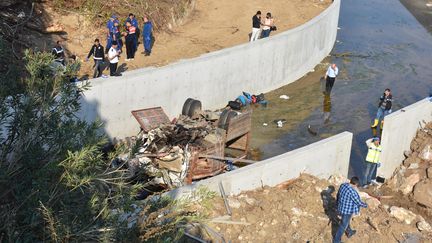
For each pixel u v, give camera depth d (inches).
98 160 343.0
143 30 938.1
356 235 563.8
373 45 1332.4
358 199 521.7
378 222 592.7
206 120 768.3
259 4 1295.5
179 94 871.7
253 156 790.5
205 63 896.3
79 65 369.1
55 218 294.2
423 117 842.8
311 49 1155.3
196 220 400.8
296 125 909.2
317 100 1021.8
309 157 661.9
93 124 361.1
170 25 1085.1
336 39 1353.3
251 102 982.4
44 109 343.9
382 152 767.7
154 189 631.2
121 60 924.0
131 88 794.8
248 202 576.1
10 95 349.7
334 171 709.9
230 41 1066.1
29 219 295.6
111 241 313.1
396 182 768.3
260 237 532.1
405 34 1424.7
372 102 1024.9
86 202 320.2
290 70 1091.9
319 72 1166.3
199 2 1253.1
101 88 755.4
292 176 649.6
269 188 615.2
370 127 922.1
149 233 317.1
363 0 1712.6
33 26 896.3
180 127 693.9
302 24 1191.6
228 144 800.9
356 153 834.2
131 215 368.2
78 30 957.8
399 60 1250.0
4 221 294.8
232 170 645.3
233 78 960.3
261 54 1000.9
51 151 336.5
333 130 901.2
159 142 670.5
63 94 356.8
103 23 989.8
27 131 336.5
